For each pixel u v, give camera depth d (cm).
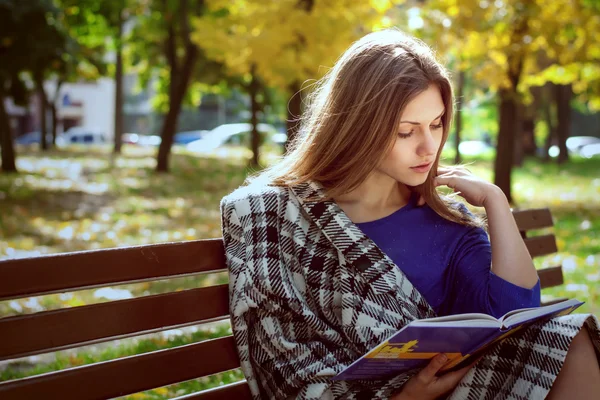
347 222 204
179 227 1010
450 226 222
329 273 205
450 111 209
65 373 190
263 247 205
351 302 200
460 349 182
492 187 220
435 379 193
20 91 1861
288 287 202
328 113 207
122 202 1316
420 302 204
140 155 2908
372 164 202
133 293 588
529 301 209
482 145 4297
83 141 4566
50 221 1030
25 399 184
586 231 1000
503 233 214
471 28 1119
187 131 6009
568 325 186
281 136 3481
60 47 1611
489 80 1241
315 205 206
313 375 195
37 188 1512
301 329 205
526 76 1373
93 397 193
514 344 190
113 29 2370
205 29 1044
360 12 1000
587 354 187
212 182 1816
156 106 3089
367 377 194
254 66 1048
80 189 1533
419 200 224
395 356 179
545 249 330
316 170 208
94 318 193
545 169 2673
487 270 216
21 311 526
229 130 4038
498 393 190
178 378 208
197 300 212
